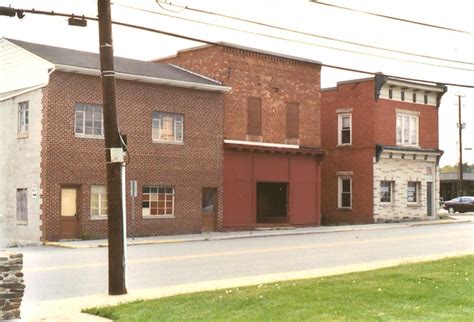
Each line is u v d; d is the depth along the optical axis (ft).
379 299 41.93
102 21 48.55
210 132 116.78
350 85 150.41
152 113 108.27
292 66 131.95
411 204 154.10
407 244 91.45
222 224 118.21
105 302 43.91
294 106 132.36
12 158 103.04
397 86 150.00
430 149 157.99
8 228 103.04
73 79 97.96
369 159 146.10
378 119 146.20
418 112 156.35
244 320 35.37
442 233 112.37
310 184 135.03
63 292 49.70
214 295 44.73
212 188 117.29
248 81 123.95
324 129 155.33
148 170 107.04
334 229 125.70
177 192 111.34
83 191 98.78
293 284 49.44
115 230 47.96
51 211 95.35
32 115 98.94
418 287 46.73
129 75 103.14
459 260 65.00
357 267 63.05
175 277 58.23
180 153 111.86
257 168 124.88
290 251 81.87
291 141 131.34
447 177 259.60
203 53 123.13
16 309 35.50
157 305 40.98
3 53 105.81
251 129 124.06
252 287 48.80
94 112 100.78
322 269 62.90
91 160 99.96
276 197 137.59
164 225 109.19
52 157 95.50
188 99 113.39
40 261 70.13
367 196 146.41
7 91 104.58
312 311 37.81
